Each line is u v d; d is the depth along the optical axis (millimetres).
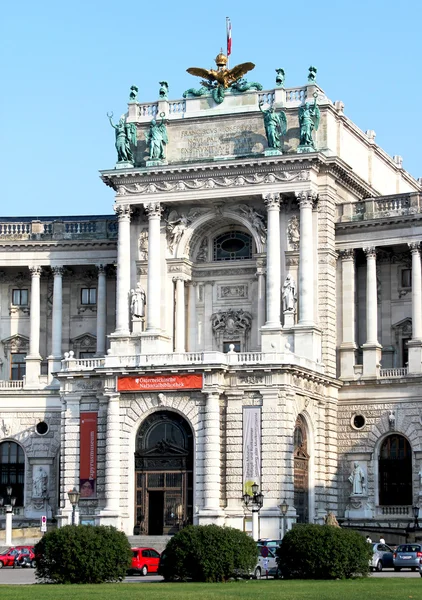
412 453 113812
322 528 77188
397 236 116312
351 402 116688
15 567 99375
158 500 109688
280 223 115062
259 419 106875
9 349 129500
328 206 115938
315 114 115500
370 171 128375
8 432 124750
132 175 117812
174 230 118438
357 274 120000
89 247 126125
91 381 112875
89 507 111438
